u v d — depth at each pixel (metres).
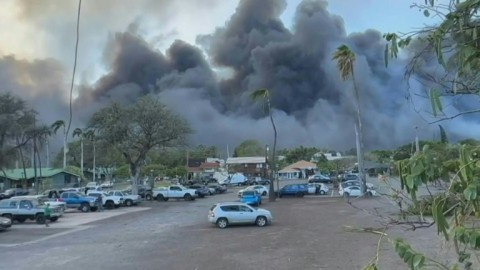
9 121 63.19
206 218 33.84
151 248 19.73
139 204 52.16
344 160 92.75
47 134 72.25
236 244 20.05
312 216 31.33
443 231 2.05
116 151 61.59
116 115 59.53
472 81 2.14
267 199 53.25
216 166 119.00
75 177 95.31
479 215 2.00
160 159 96.12
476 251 2.28
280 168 114.12
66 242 22.89
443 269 2.28
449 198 2.06
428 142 2.15
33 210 33.16
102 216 38.59
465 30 2.10
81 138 98.56
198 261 16.06
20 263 16.97
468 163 1.95
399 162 2.18
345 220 26.92
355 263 14.22
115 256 17.83
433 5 2.21
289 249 17.94
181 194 57.91
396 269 11.71
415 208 2.33
